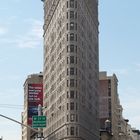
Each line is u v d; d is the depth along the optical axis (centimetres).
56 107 19075
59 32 18962
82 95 18025
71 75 17325
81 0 18488
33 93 15738
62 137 17525
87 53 19538
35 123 5394
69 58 17462
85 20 19262
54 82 19800
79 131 17088
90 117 19812
